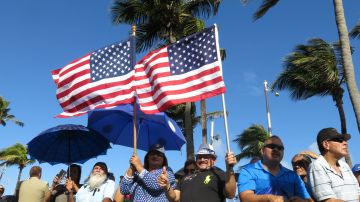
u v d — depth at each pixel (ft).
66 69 22.17
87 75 21.47
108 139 22.67
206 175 16.71
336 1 40.19
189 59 19.22
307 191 15.35
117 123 22.48
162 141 21.94
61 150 23.27
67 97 21.74
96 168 20.44
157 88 19.27
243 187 14.30
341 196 14.12
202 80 18.52
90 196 19.89
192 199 16.25
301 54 70.18
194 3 59.26
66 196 21.62
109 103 20.39
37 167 24.49
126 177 17.42
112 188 20.08
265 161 14.75
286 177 14.60
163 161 18.22
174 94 18.80
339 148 14.67
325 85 69.26
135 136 18.52
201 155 17.15
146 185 17.11
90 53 21.97
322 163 14.56
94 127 22.39
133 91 20.07
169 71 19.40
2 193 28.68
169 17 59.31
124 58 21.09
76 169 22.62
